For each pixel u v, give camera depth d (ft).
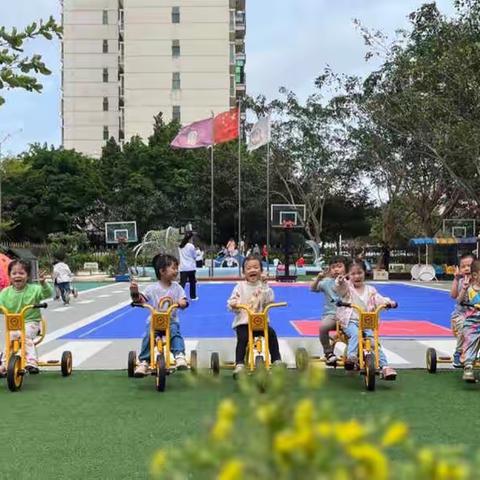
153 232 129.70
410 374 28.12
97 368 30.04
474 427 19.43
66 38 259.80
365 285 27.17
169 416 20.93
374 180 141.49
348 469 4.53
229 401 5.61
